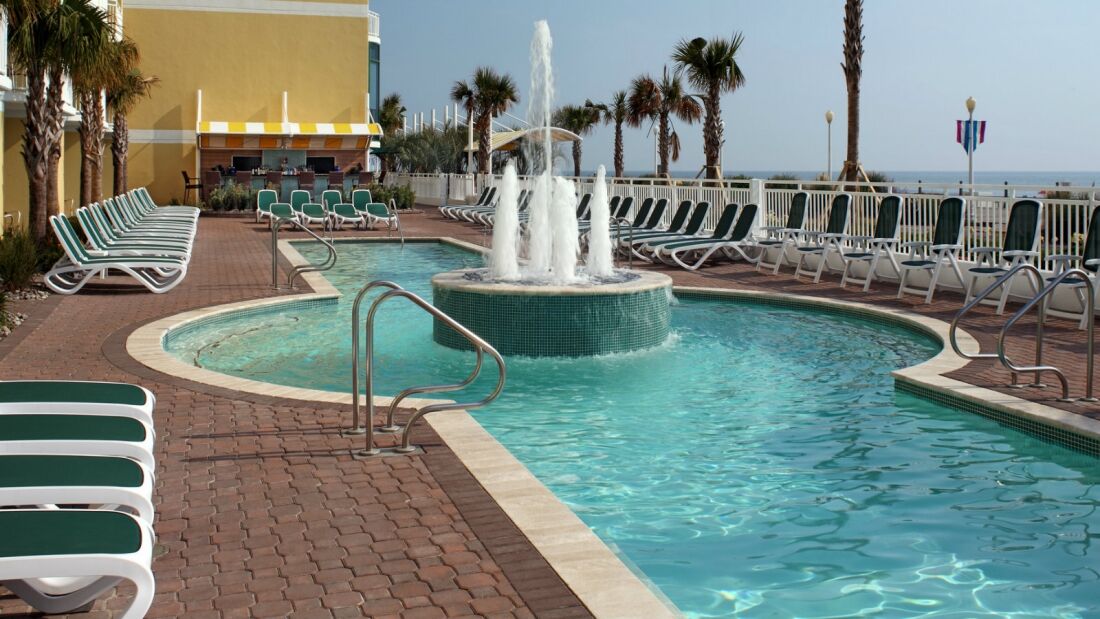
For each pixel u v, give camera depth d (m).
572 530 4.64
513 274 11.75
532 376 9.12
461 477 5.50
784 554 4.95
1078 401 7.18
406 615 3.79
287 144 36.12
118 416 4.88
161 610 3.86
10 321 10.68
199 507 5.04
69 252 12.77
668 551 5.00
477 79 44.28
